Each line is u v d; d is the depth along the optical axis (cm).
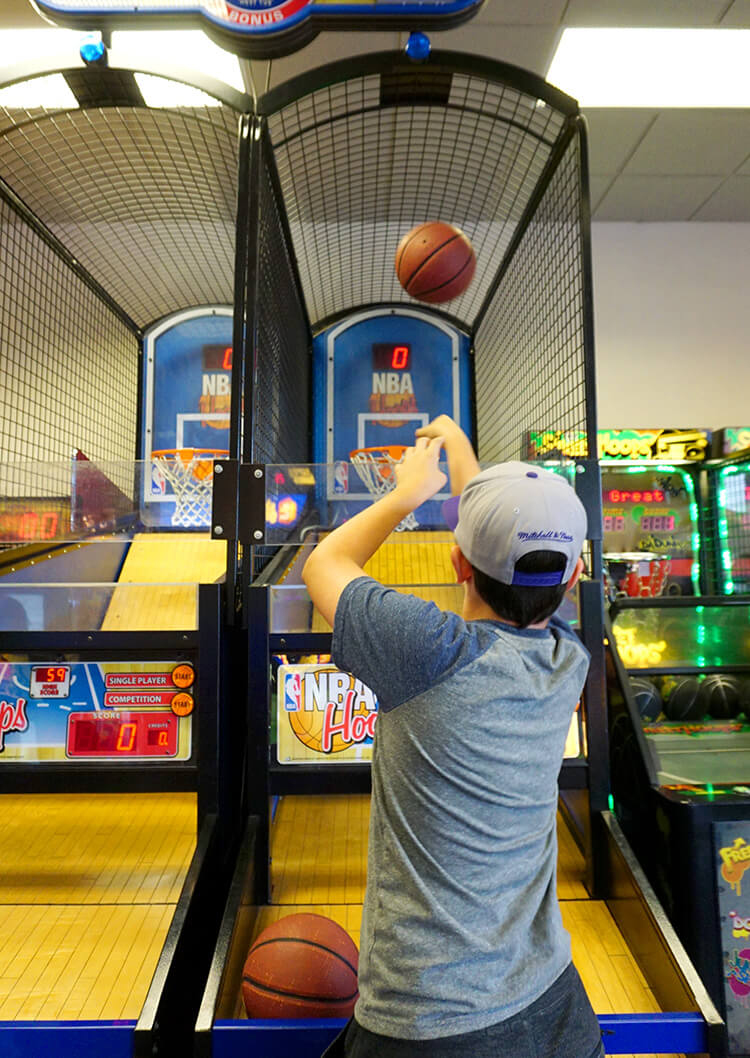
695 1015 134
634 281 466
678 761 221
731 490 366
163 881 180
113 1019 133
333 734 182
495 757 90
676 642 257
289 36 185
